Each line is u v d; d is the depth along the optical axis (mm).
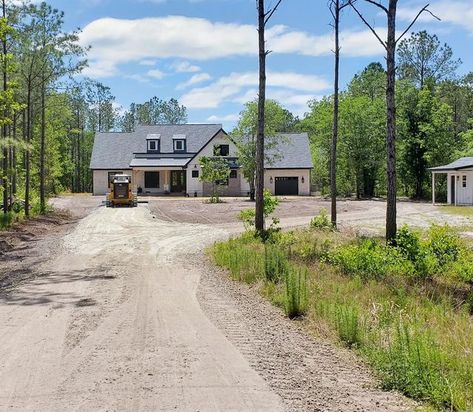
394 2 14383
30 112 31438
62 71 29125
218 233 22578
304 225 25594
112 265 14164
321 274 11430
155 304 9391
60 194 61844
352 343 6980
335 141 22656
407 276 11461
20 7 26156
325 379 5699
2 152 26953
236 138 52156
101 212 35125
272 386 5426
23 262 14789
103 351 6570
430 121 55094
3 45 24453
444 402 5055
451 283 11547
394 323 7500
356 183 58312
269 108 50625
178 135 61594
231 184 57469
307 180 58688
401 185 61125
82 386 5371
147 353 6492
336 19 21891
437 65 60906
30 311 8828
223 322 8125
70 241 19859
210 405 4906
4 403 4949
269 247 14453
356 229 22609
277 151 57875
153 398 5062
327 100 61469
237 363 6148
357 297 9508
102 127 91688
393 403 5074
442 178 55125
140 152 61031
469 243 17719
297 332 7621
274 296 9742
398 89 56312
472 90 68812
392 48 14469
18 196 34844
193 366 6008
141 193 58969
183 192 58844
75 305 9289
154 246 18344
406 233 14062
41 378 5609
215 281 11789
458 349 6512
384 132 55969
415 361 5707
